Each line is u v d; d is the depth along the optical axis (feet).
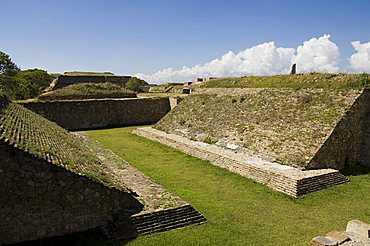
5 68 163.73
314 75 69.36
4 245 26.91
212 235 30.45
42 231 28.30
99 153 56.29
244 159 52.39
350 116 52.70
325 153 49.03
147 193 36.70
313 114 55.57
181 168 52.95
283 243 29.48
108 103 111.45
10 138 28.68
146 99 120.06
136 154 62.80
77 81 186.39
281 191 42.37
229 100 77.05
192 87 166.40
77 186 29.48
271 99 66.85
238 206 37.68
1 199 26.81
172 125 83.51
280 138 54.54
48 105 99.71
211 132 68.85
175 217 32.24
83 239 28.63
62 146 42.68
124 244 28.04
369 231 29.19
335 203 38.99
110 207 31.27
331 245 26.86
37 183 27.89
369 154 54.49
